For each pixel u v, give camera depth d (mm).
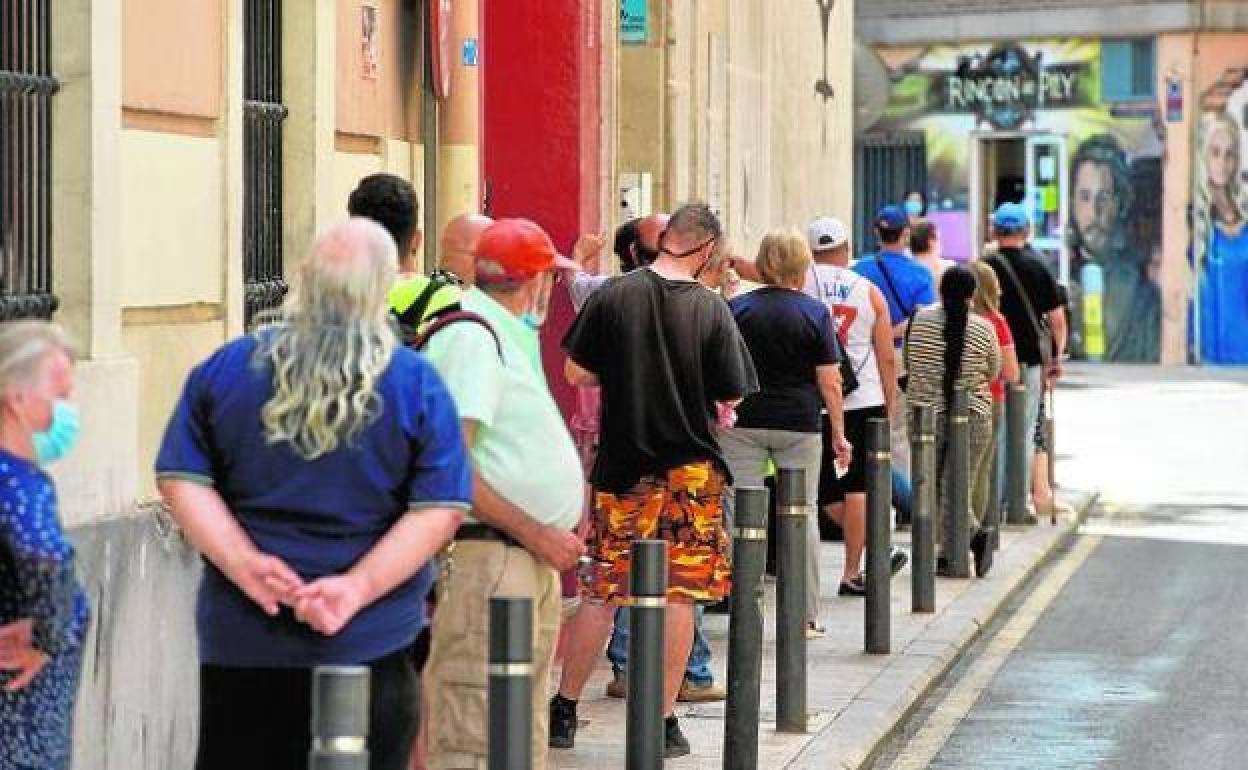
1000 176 52125
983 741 14070
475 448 10039
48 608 7641
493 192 18562
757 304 16141
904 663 16016
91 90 10641
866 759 13242
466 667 10281
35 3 10484
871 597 16328
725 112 23750
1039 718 14758
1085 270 50812
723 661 16062
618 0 20078
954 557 20031
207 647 8102
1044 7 50781
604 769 12672
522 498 10102
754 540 12336
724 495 15070
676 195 21500
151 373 11641
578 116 18562
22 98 10336
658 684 10734
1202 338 50062
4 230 10219
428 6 15633
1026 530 23359
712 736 13680
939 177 52250
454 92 15891
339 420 7922
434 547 8023
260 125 13164
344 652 8008
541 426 10133
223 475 8070
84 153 10633
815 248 18688
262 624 8008
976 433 20250
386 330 8094
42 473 7711
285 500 7984
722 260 13523
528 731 8227
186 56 11906
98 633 10398
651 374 12883
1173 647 17375
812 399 16234
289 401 7941
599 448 13086
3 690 7699
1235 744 13992
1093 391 42906
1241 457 31594
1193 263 49969
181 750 11430
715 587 12969
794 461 16234
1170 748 13859
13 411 7652
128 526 10734
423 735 10422
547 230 18562
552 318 18047
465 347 9766
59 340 7758
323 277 8023
